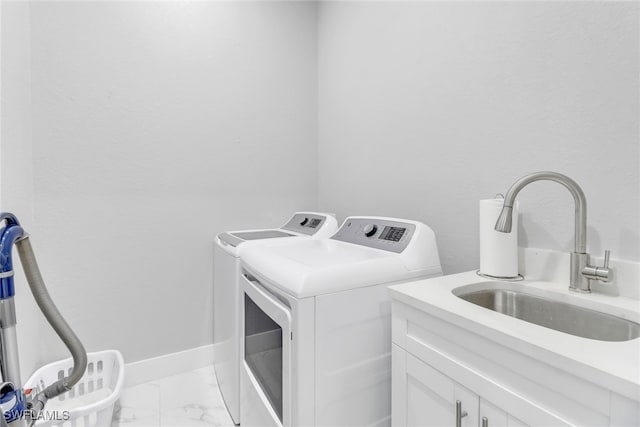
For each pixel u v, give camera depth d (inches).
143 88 77.4
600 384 22.6
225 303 69.1
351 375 44.8
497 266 45.8
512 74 49.9
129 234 77.0
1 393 30.8
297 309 40.8
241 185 90.0
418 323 38.4
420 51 65.8
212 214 86.4
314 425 42.1
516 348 27.6
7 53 55.2
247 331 58.1
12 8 57.6
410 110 68.5
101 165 73.6
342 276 44.2
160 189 80.0
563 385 25.0
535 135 47.2
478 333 30.8
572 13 42.8
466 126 57.1
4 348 32.7
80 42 70.7
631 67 37.9
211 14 84.9
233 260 62.8
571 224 43.5
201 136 84.4
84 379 71.2
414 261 51.1
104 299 74.8
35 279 35.8
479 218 52.8
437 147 62.6
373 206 79.4
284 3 95.2
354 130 85.3
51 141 68.4
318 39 99.8
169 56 80.1
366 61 80.4
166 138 80.4
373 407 46.9
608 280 37.1
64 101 69.4
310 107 99.7
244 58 89.5
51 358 69.9
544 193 46.2
